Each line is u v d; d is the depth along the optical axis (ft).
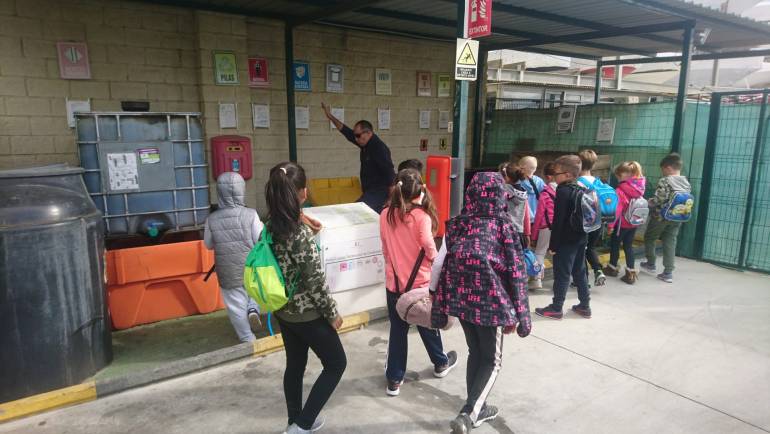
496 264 9.02
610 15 21.47
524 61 49.57
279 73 22.66
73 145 18.02
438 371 11.92
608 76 56.75
